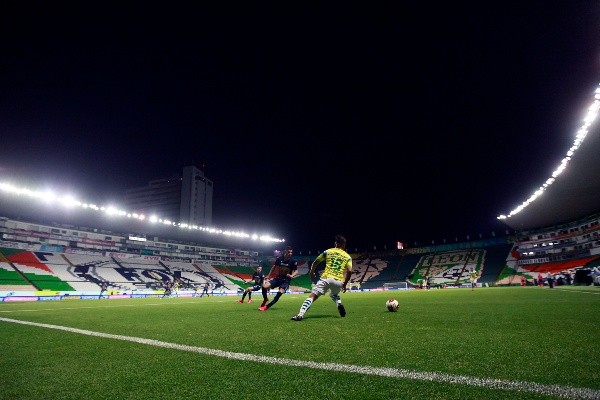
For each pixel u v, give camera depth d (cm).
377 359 269
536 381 202
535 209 4681
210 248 6334
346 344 335
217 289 4850
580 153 3084
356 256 7569
